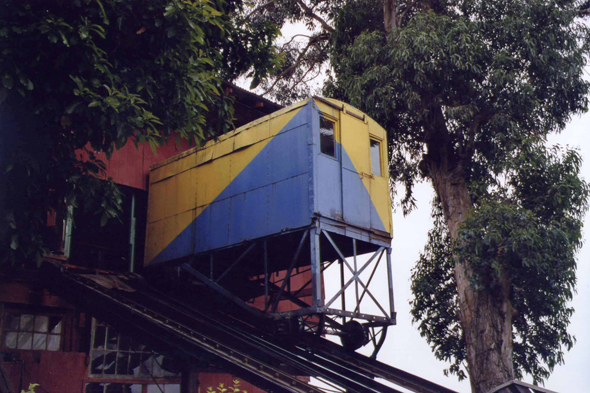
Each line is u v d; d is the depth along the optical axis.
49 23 6.99
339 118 12.12
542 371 16.20
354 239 11.71
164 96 8.45
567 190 14.80
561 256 14.53
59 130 7.93
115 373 12.36
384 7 18.80
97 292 10.38
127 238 16.20
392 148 18.06
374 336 12.12
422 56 15.51
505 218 14.66
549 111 16.52
